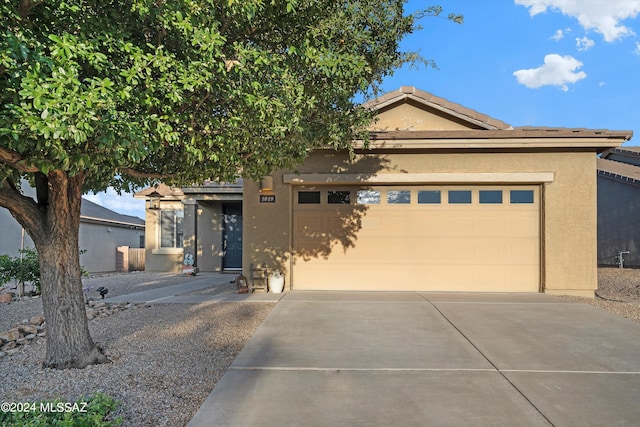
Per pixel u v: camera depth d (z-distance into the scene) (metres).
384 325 6.92
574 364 5.15
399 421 3.70
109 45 3.94
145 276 15.96
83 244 20.17
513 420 3.72
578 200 9.84
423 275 10.18
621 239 18.80
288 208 10.12
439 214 10.23
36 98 3.10
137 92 3.94
